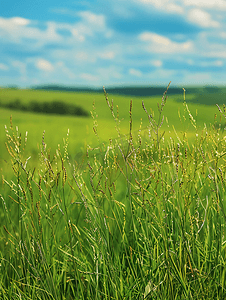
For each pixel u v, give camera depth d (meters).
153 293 1.37
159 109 1.35
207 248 1.48
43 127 19.28
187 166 1.46
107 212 1.88
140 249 1.63
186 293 1.30
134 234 1.62
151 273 1.43
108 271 1.41
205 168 1.72
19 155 1.40
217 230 1.46
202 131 1.48
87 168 1.69
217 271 1.40
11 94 52.56
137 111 30.75
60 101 43.84
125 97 47.81
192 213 1.60
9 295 1.46
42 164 1.53
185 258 1.35
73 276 1.56
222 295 1.36
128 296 1.41
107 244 1.46
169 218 1.56
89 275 1.44
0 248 1.74
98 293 1.39
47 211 1.54
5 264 1.64
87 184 1.99
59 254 1.61
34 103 43.25
